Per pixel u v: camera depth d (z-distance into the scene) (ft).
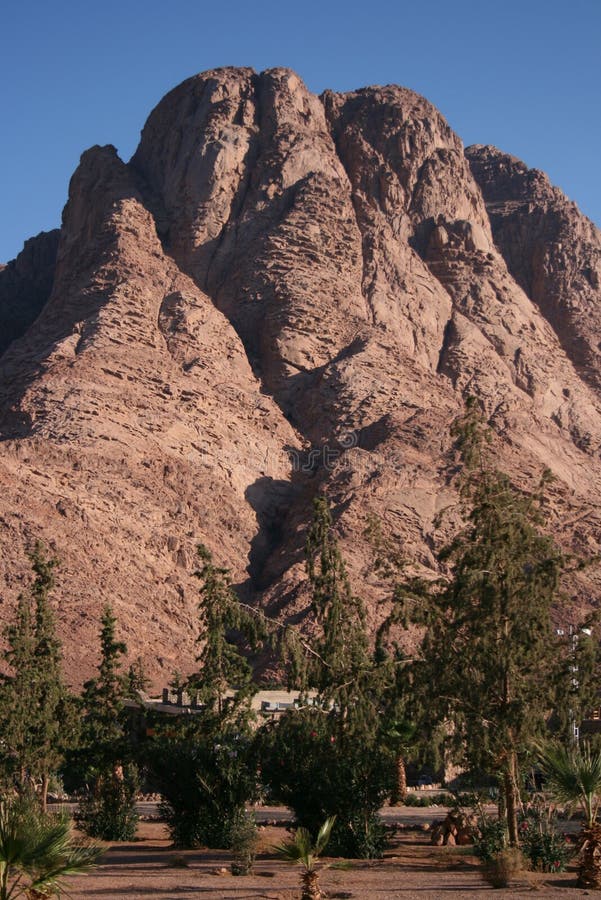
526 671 93.20
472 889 71.10
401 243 463.42
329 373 391.45
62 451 317.63
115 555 297.53
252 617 108.17
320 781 96.84
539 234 519.60
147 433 340.39
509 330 451.53
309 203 447.42
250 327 418.72
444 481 346.13
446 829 104.58
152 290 407.23
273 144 466.70
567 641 94.79
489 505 95.20
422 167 492.95
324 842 66.54
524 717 88.63
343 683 98.02
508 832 89.61
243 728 104.27
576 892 68.23
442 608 96.32
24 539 284.00
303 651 101.81
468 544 96.37
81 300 405.39
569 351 476.54
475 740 90.22
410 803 150.00
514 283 478.18
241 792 103.65
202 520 328.29
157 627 285.64
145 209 446.60
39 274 547.08
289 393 396.57
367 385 386.93
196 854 98.32
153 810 152.97
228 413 368.07
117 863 91.09
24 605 145.18
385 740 101.45
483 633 91.97
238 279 429.38
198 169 458.50
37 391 344.49
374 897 67.00
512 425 392.88
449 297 458.91
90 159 476.54
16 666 141.49
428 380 408.87
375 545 104.88
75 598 275.59
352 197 473.26
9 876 49.55
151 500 320.91
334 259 438.40
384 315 428.97
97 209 458.91
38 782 154.81
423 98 522.47
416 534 325.62
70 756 140.77
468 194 499.92
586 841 72.33
